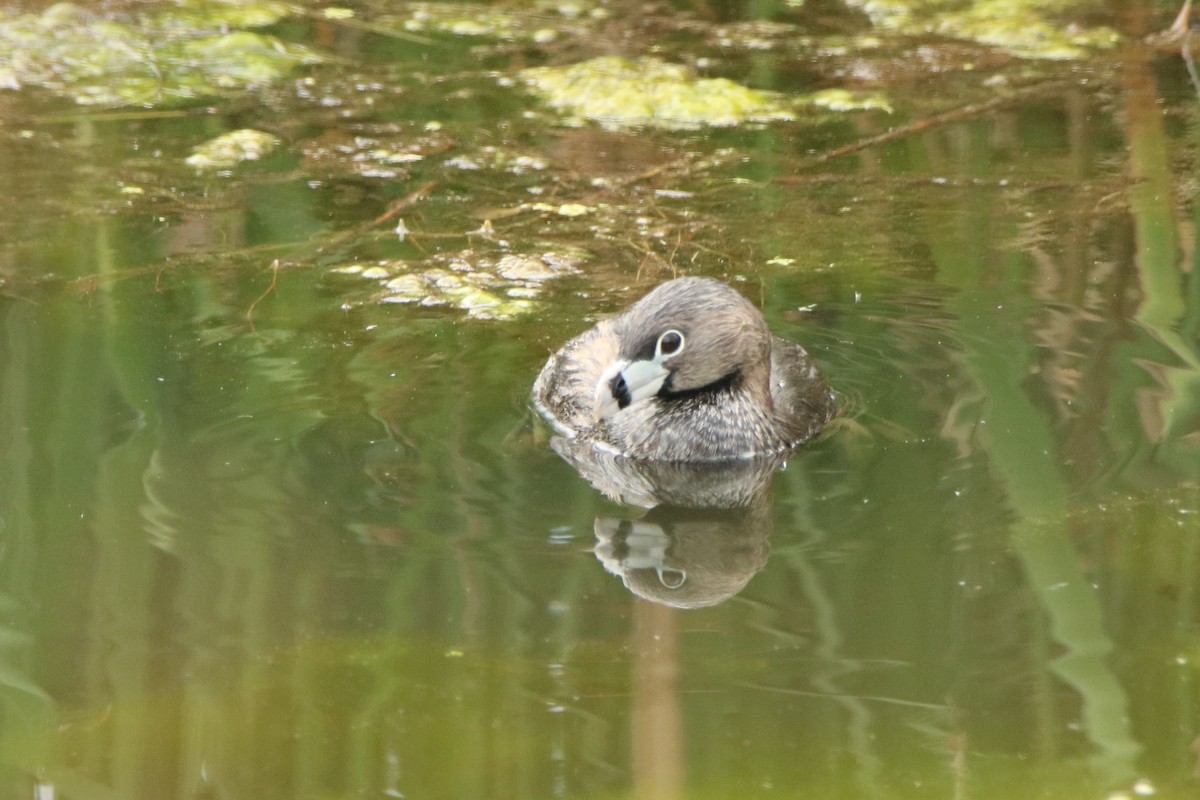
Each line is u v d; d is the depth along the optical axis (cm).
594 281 2078
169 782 1073
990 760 1097
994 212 2278
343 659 1226
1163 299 1950
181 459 1552
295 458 1566
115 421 1631
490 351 1866
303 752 1111
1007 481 1531
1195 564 1358
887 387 1770
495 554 1402
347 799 1056
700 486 1625
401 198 2359
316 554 1384
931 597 1323
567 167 2498
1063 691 1181
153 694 1173
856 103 2766
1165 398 1678
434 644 1248
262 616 1280
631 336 1728
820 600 1325
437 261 2127
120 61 2908
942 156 2514
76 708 1156
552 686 1193
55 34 3022
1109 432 1611
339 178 2427
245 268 2072
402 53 3019
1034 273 2056
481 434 1652
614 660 1227
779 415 1722
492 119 2694
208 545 1390
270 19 3173
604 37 3120
